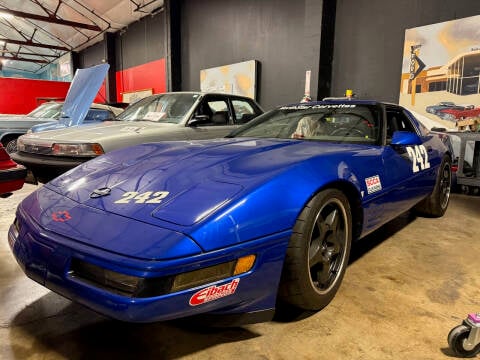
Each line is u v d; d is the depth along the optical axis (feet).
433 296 5.46
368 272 6.32
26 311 5.00
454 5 15.60
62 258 3.65
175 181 4.36
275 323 4.69
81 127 11.76
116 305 3.26
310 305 4.64
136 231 3.52
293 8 22.15
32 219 4.24
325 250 4.95
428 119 16.67
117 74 44.98
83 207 4.15
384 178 5.97
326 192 4.62
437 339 4.36
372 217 5.85
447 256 7.13
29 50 59.93
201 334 4.46
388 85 18.43
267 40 24.18
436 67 16.15
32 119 18.53
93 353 4.08
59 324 4.68
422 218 9.97
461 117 15.49
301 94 22.18
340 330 4.52
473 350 3.98
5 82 39.68
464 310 5.05
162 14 34.91
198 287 3.41
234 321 3.98
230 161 4.91
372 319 4.78
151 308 3.22
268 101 24.81
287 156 5.04
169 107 12.92
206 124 12.51
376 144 6.53
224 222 3.59
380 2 18.26
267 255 3.87
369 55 19.03
